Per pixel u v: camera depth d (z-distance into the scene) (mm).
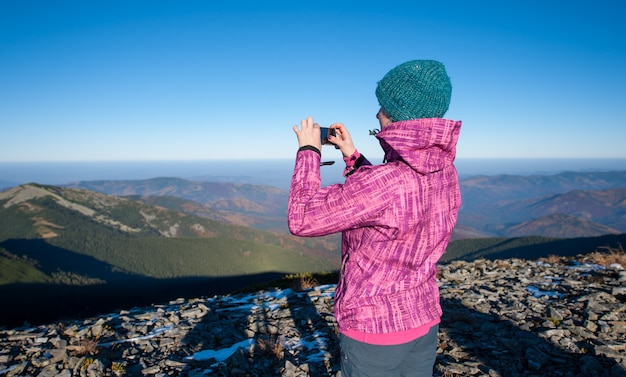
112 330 7508
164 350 6434
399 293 1910
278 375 5309
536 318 6809
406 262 1870
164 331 7355
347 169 2363
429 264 1985
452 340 6031
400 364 2035
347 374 2080
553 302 7676
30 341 7047
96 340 6984
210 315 8141
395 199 1756
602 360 5141
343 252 2201
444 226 1941
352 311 1971
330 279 12312
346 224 1800
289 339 6559
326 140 2352
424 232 1849
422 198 1816
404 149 1793
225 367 5465
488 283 9609
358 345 1976
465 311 7340
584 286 8727
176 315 8258
